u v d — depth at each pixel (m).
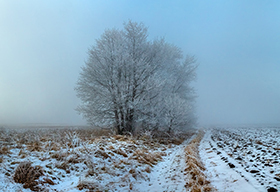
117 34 17.83
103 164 7.31
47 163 6.66
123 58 16.36
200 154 10.95
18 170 5.29
